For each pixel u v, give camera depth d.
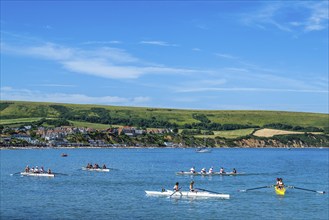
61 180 104.81
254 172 135.38
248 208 67.31
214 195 77.44
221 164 178.50
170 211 64.62
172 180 107.25
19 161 186.75
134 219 59.25
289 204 70.75
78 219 58.81
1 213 62.41
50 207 67.06
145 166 160.25
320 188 93.56
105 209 65.69
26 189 87.56
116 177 113.62
